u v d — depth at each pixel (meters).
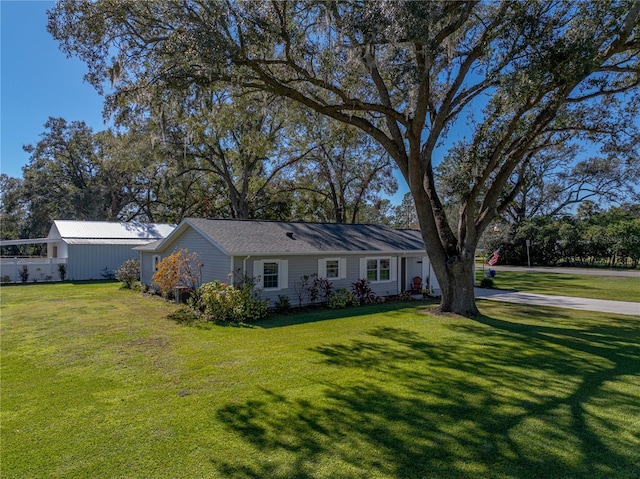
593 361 7.02
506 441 4.07
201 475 3.48
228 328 9.93
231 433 4.27
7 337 8.86
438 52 7.85
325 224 17.97
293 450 3.90
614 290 18.69
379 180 27.64
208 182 32.75
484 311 12.73
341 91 9.14
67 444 4.05
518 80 8.23
